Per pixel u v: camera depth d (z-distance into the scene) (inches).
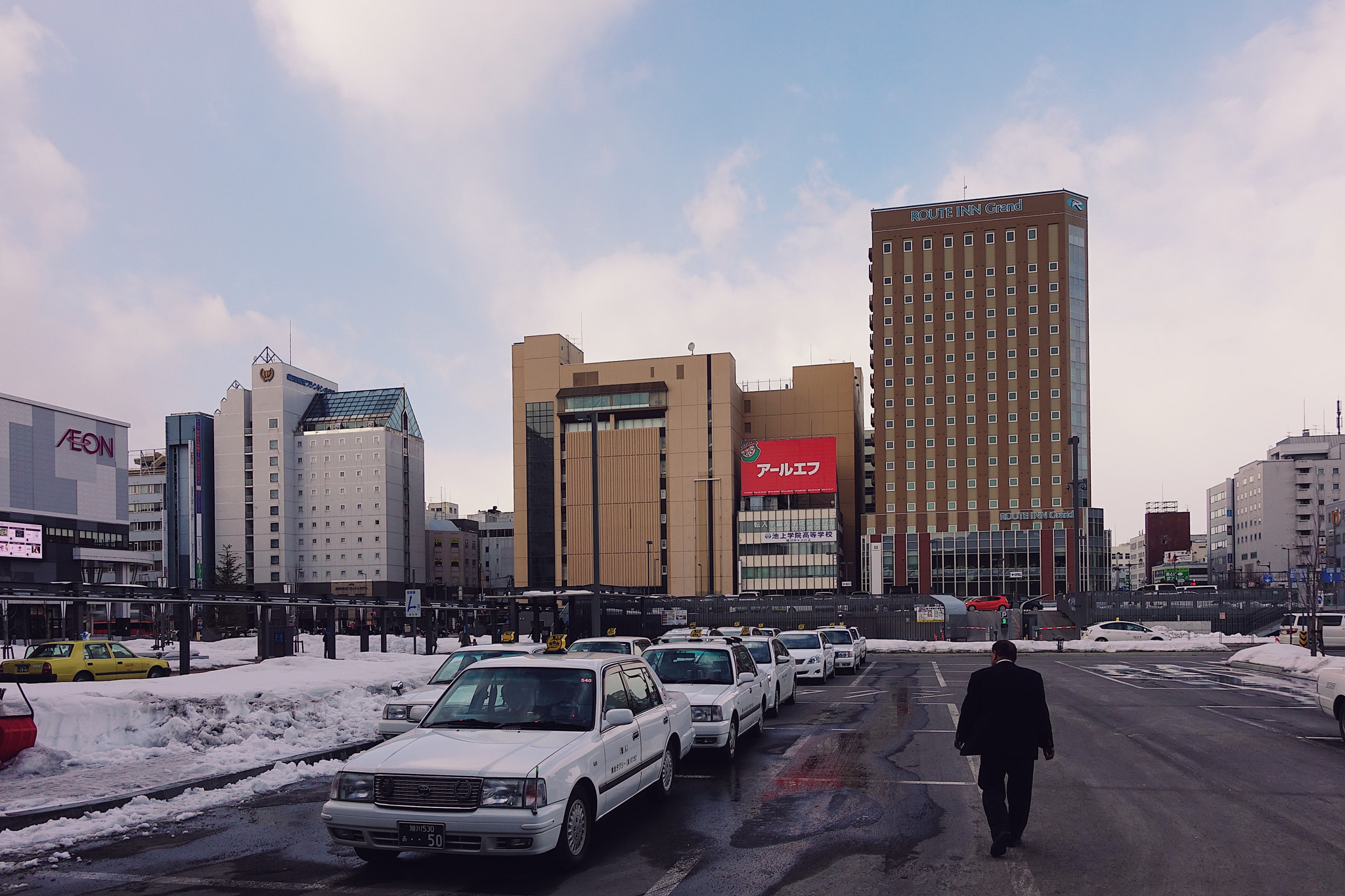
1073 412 3705.7
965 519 3740.2
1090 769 446.0
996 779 294.2
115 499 3572.8
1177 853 294.0
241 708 581.0
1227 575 4690.0
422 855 300.7
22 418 3157.0
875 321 3937.0
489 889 263.0
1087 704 740.0
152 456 4837.6
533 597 1239.5
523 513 3996.1
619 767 318.3
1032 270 3811.5
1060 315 3764.8
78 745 486.0
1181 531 5374.0
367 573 4608.8
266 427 4692.4
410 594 1246.9
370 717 609.0
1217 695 803.4
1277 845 302.5
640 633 1697.8
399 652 1733.5
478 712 315.9
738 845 309.4
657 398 3890.3
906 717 674.8
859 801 378.0
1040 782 411.8
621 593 1542.8
